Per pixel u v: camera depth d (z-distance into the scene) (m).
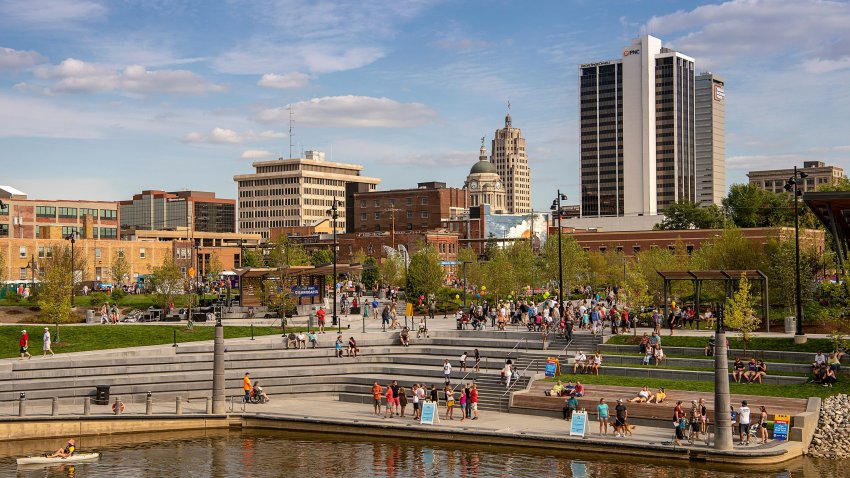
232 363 62.38
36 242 145.00
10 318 76.94
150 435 51.62
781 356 56.66
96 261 154.62
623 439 46.03
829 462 43.47
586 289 118.06
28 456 45.88
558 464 43.59
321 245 185.25
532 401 53.97
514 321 77.44
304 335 66.38
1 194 162.12
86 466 43.88
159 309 84.56
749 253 87.19
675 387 53.38
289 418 53.06
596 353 59.41
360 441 49.94
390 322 79.31
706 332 65.81
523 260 115.06
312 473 42.38
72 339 66.25
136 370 59.41
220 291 96.81
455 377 60.31
